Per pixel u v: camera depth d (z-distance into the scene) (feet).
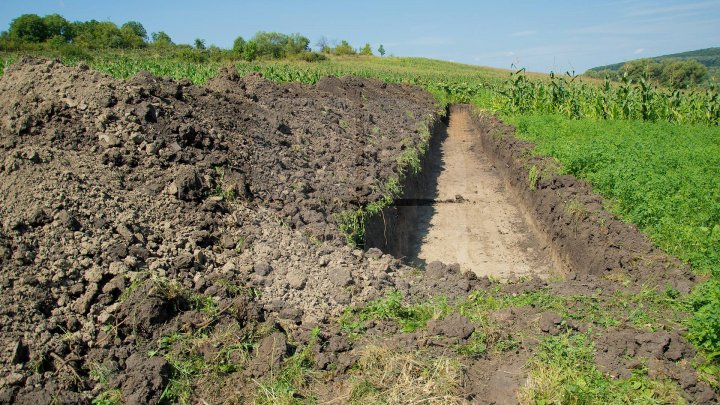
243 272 19.99
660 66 81.82
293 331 17.47
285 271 20.74
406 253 35.65
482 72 204.13
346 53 270.26
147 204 21.40
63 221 18.02
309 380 15.44
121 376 14.46
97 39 162.20
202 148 27.02
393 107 64.18
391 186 35.32
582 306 18.83
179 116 28.22
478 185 51.29
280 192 27.09
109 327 15.83
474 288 21.81
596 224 27.63
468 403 14.62
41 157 20.79
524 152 45.21
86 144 23.12
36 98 24.48
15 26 161.07
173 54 148.15
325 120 43.09
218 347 16.03
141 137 24.58
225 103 34.01
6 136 22.02
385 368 15.65
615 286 20.89
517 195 44.78
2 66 52.37
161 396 14.16
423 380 15.24
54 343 14.83
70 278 16.62
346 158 36.50
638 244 24.36
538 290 20.92
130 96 26.71
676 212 25.90
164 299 16.70
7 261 16.20
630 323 17.52
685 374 14.78
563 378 14.99
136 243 19.02
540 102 72.23
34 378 13.89
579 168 35.86
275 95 44.80
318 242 23.58
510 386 15.16
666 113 61.98
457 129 83.71
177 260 18.97
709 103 60.23
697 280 21.01
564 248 30.73
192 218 21.74
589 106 66.03
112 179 21.74
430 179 53.52
